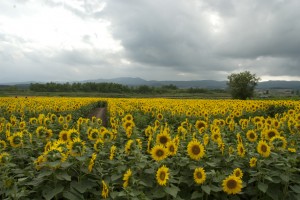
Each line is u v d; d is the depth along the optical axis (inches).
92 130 358.3
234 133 487.2
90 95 4163.4
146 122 713.6
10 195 228.1
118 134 405.7
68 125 545.6
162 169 244.7
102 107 2146.9
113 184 260.4
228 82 3757.4
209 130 494.0
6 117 785.6
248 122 571.2
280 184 283.3
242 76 3634.4
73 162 253.9
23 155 329.1
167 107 1006.4
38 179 241.0
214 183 274.8
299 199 262.8
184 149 339.6
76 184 244.7
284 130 498.6
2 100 1515.7
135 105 1254.9
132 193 217.2
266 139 386.6
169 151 285.9
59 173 238.7
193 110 879.1
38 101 1445.6
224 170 293.6
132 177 237.0
